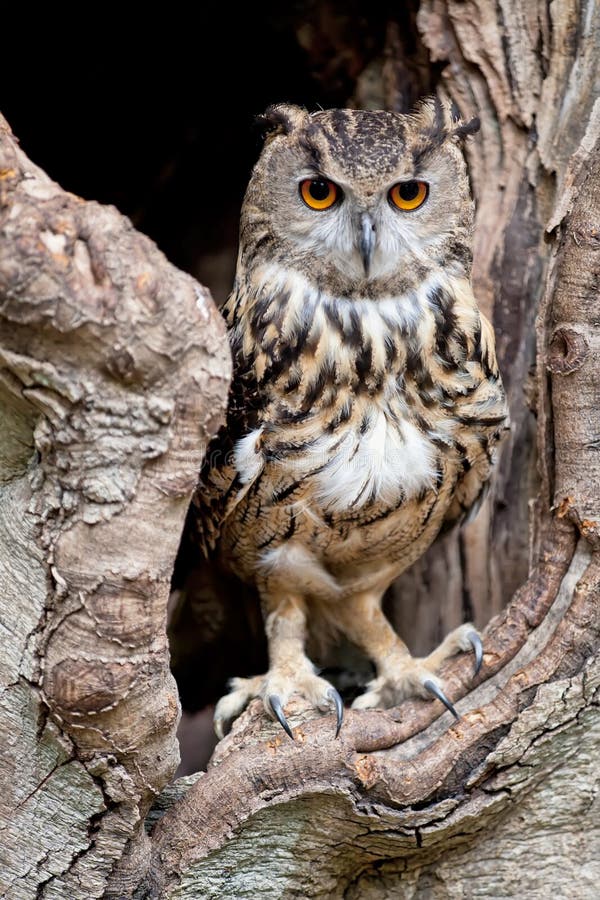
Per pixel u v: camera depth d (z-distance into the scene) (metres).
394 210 6.38
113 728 6.19
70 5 6.71
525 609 6.37
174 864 6.27
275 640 6.48
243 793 6.28
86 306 6.11
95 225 6.12
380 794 6.29
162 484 6.15
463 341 6.39
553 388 6.36
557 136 6.52
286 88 6.78
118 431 6.14
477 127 6.45
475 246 6.56
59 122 6.88
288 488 6.38
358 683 6.58
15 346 6.12
